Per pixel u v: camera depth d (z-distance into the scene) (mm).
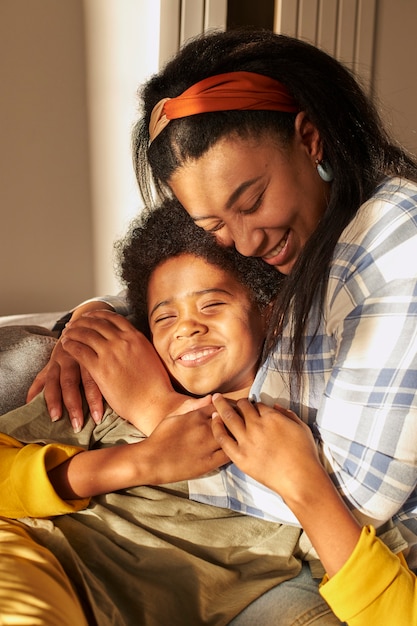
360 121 1080
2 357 1292
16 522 1044
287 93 1031
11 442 1104
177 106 1011
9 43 2021
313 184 1049
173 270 1155
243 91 1001
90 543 1029
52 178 2121
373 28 2268
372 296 980
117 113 2141
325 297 1036
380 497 959
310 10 2201
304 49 1072
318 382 1062
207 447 1065
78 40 2080
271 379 1104
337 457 993
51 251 2156
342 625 1000
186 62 1063
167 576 1015
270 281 1157
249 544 1068
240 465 989
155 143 1049
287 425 990
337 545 929
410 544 1090
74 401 1170
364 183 1059
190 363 1148
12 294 2143
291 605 1018
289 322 1076
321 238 1033
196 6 2080
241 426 998
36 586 885
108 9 2084
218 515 1095
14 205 2100
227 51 1050
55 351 1248
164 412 1146
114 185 2176
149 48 2121
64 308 2199
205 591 1004
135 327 1302
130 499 1089
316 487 947
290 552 1057
